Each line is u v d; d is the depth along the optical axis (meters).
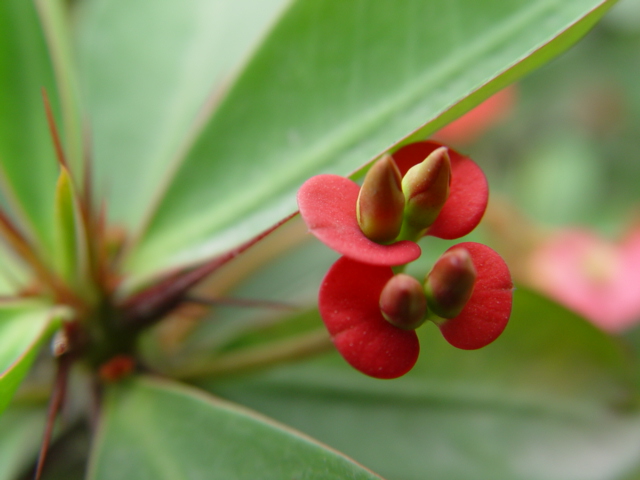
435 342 0.12
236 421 0.10
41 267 0.11
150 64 0.14
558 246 0.19
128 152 0.14
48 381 0.12
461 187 0.09
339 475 0.10
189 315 0.12
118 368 0.11
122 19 0.15
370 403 0.12
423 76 0.11
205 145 0.12
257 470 0.10
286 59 0.11
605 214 0.23
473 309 0.09
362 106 0.11
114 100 0.14
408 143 0.10
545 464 0.12
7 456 0.12
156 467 0.10
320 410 0.12
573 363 0.12
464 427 0.12
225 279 0.14
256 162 0.11
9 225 0.11
